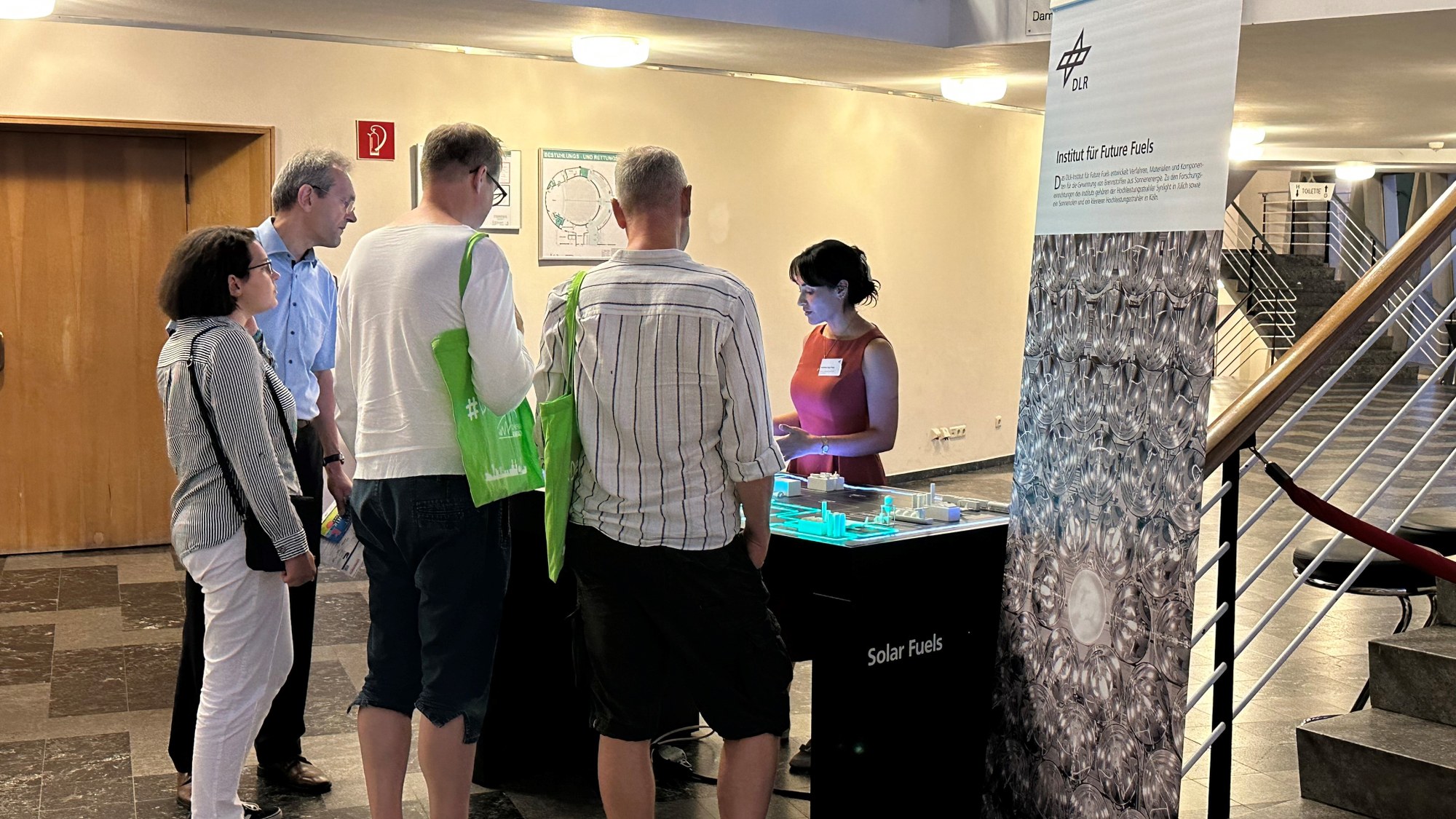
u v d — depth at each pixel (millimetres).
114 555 6914
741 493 2766
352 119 7066
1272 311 17641
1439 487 9203
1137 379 2623
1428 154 13180
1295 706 4484
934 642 3213
